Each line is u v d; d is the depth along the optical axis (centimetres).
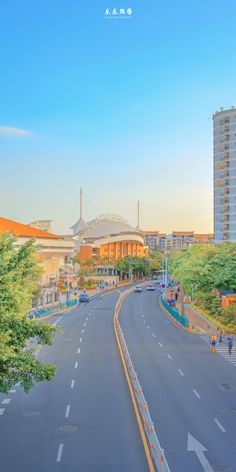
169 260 13138
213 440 2327
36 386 3306
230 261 6156
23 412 2753
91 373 3694
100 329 6097
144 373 3719
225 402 2969
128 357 4059
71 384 3366
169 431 2447
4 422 2588
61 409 2808
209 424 2558
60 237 10369
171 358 4294
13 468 2008
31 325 2217
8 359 2033
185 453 2166
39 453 2167
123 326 6419
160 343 5075
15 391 3184
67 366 3928
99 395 3097
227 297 6831
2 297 1961
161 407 2853
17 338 2173
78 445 2261
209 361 4184
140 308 8850
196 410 2802
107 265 18650
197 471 1981
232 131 11781
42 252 9244
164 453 2162
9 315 2053
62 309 8469
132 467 2017
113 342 5109
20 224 9869
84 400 2989
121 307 9031
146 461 2080
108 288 14512
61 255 10419
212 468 2012
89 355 4388
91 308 8819
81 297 10081
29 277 5662
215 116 12106
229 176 11744
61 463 2059
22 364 2053
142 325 6538
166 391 3212
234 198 11662
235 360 4234
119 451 2188
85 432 2431
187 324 6131
